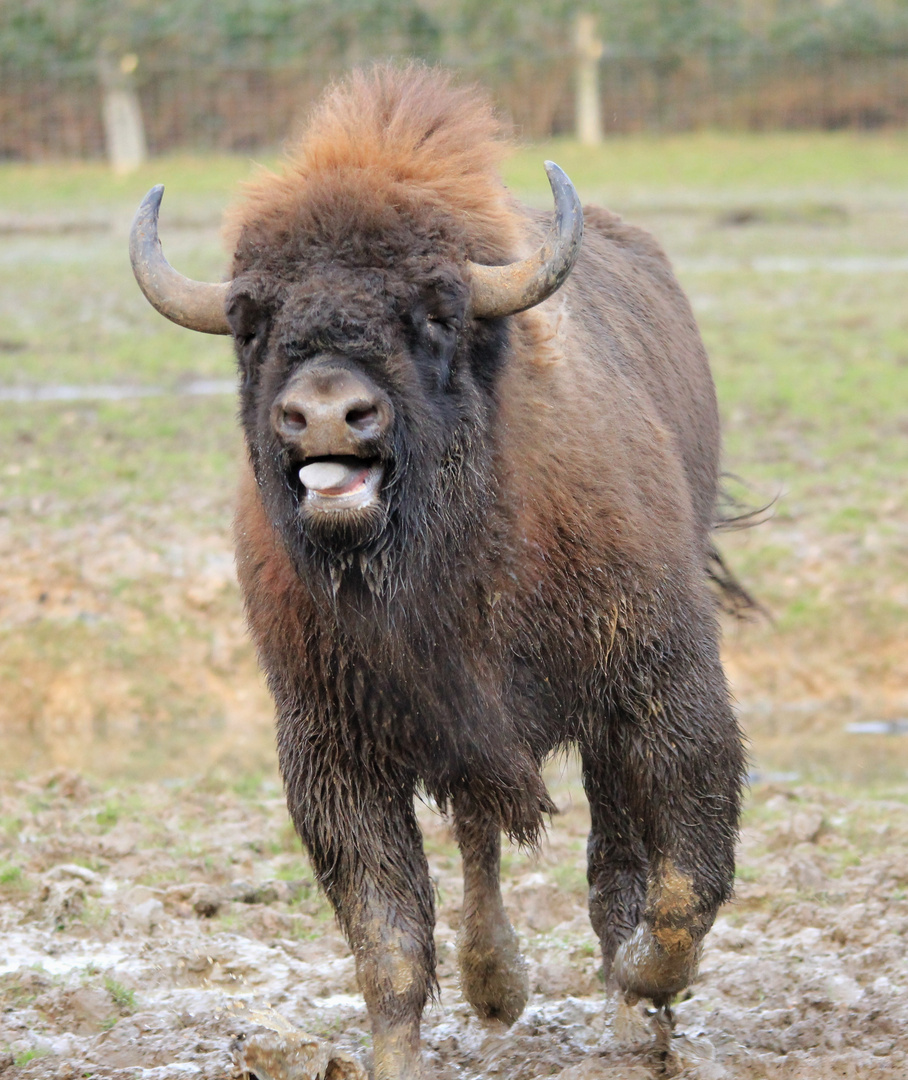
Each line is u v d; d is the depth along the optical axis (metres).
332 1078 16.56
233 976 21.78
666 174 115.06
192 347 68.00
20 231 97.06
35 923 23.59
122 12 127.25
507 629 16.52
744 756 18.28
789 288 77.50
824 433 55.00
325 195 15.02
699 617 17.94
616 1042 18.81
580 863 26.80
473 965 19.89
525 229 17.92
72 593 42.62
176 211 99.81
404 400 14.40
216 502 48.22
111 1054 18.45
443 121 16.64
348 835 16.62
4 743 37.66
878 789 31.70
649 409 19.19
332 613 15.68
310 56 129.62
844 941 22.28
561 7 132.25
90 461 51.97
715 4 141.50
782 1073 17.38
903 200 104.69
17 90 126.62
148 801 30.62
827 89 137.38
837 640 40.88
